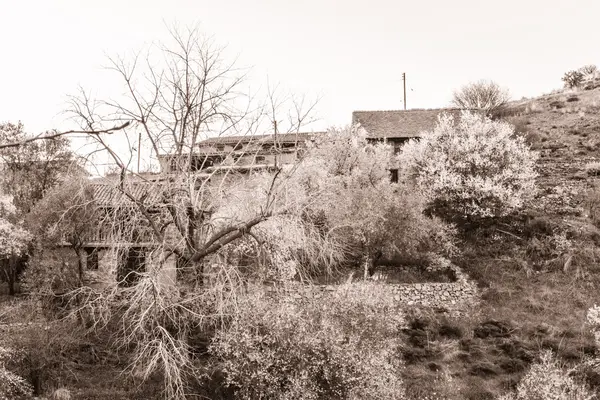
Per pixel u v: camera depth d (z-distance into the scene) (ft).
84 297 61.11
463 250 98.58
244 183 59.98
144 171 57.16
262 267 59.52
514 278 90.17
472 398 61.41
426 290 84.53
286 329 54.54
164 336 50.31
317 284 77.46
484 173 101.60
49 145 102.12
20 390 55.88
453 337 75.66
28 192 103.76
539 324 77.41
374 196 86.94
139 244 56.59
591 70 214.69
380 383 55.42
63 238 74.08
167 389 50.14
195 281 56.59
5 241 82.69
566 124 151.33
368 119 138.31
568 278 88.99
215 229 60.75
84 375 59.11
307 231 65.16
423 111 141.08
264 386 53.47
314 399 52.54
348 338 57.41
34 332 58.03
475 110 140.15
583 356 68.23
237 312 51.42
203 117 57.77
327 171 95.81
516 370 67.05
